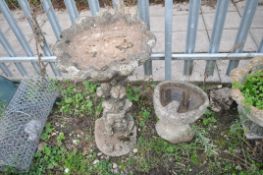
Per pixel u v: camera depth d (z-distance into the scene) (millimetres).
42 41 2646
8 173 2301
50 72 3084
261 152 2270
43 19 3773
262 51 2564
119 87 1987
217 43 2514
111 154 2398
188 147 2371
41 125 2568
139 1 2215
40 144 2535
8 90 2873
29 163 2334
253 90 2135
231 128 2375
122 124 2297
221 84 2812
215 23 2342
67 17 3881
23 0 2344
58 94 2838
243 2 3709
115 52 1766
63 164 2406
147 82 2873
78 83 2982
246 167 2215
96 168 2348
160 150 2391
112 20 1952
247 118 2227
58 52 1741
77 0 4105
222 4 2186
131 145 2430
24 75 3111
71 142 2559
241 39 2465
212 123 2523
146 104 2732
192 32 2422
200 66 2949
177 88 2342
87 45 1842
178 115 2021
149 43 1754
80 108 2779
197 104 2211
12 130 2467
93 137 2562
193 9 2236
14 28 2580
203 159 2316
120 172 2326
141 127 2586
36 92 2715
